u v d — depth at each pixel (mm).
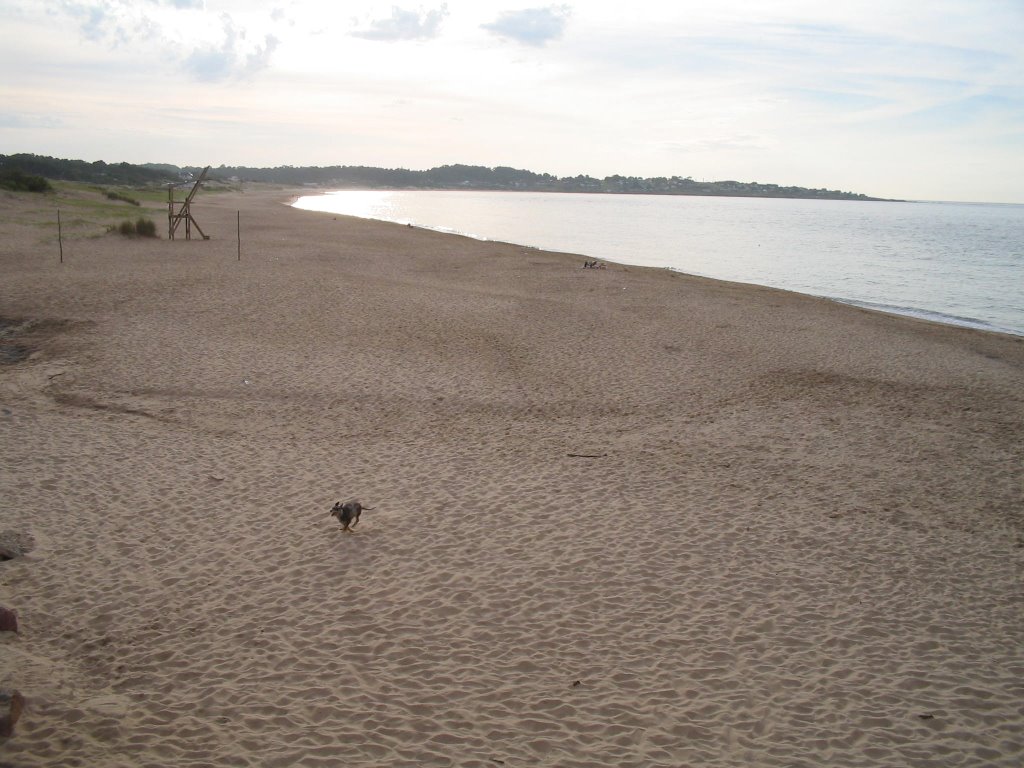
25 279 21859
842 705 6023
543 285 27750
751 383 16062
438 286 25953
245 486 9852
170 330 17578
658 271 34531
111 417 12234
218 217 54438
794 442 12609
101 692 5762
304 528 8758
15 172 52500
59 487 9406
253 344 16891
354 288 23906
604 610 7285
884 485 10914
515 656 6496
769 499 10211
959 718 5914
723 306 24844
